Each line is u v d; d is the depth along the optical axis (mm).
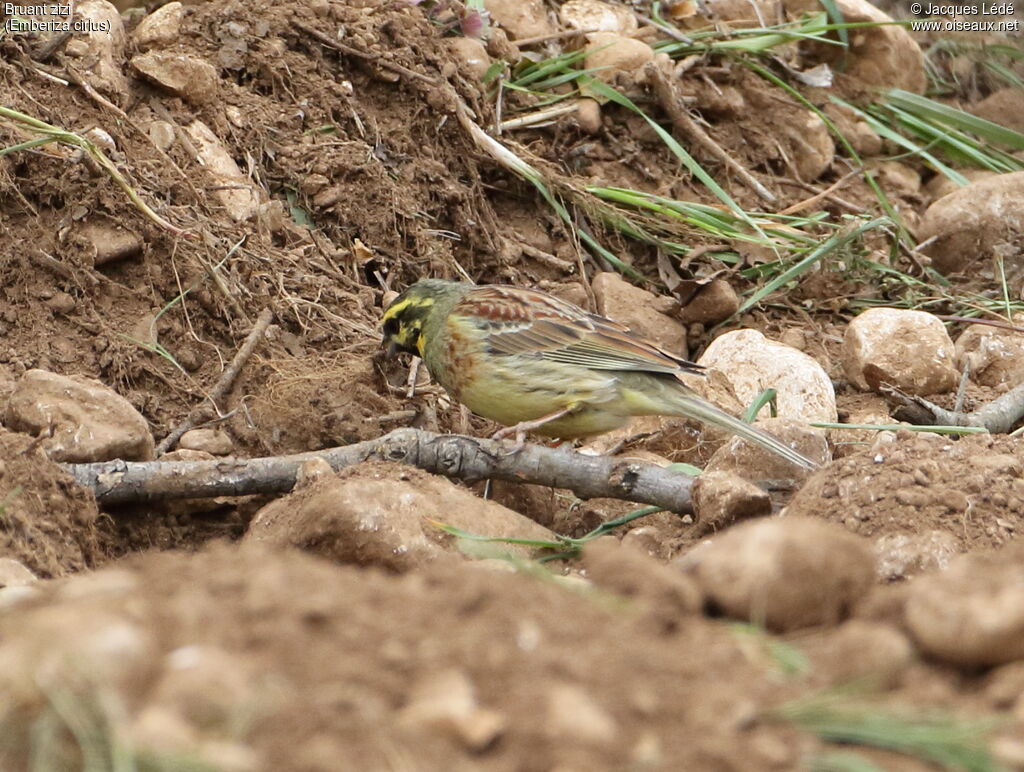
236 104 14477
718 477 9391
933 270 16516
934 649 5953
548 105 16391
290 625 5590
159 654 5344
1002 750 5270
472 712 5137
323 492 9039
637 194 15609
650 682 5543
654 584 6551
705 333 14930
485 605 6027
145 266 12461
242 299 12578
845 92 19047
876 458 9039
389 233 14172
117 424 10188
